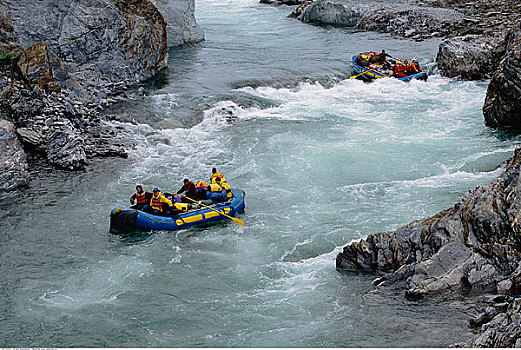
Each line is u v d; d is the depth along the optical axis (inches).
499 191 458.0
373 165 739.4
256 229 599.5
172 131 852.6
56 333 443.8
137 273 530.3
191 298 485.4
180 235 598.2
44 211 640.4
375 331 404.8
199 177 722.8
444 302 425.7
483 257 436.1
